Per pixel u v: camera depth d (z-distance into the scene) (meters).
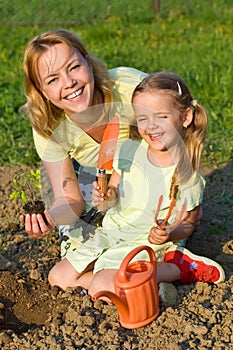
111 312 3.80
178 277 4.07
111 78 4.30
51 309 4.00
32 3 14.77
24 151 6.49
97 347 3.55
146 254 4.00
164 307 3.85
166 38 11.19
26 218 4.11
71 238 4.32
